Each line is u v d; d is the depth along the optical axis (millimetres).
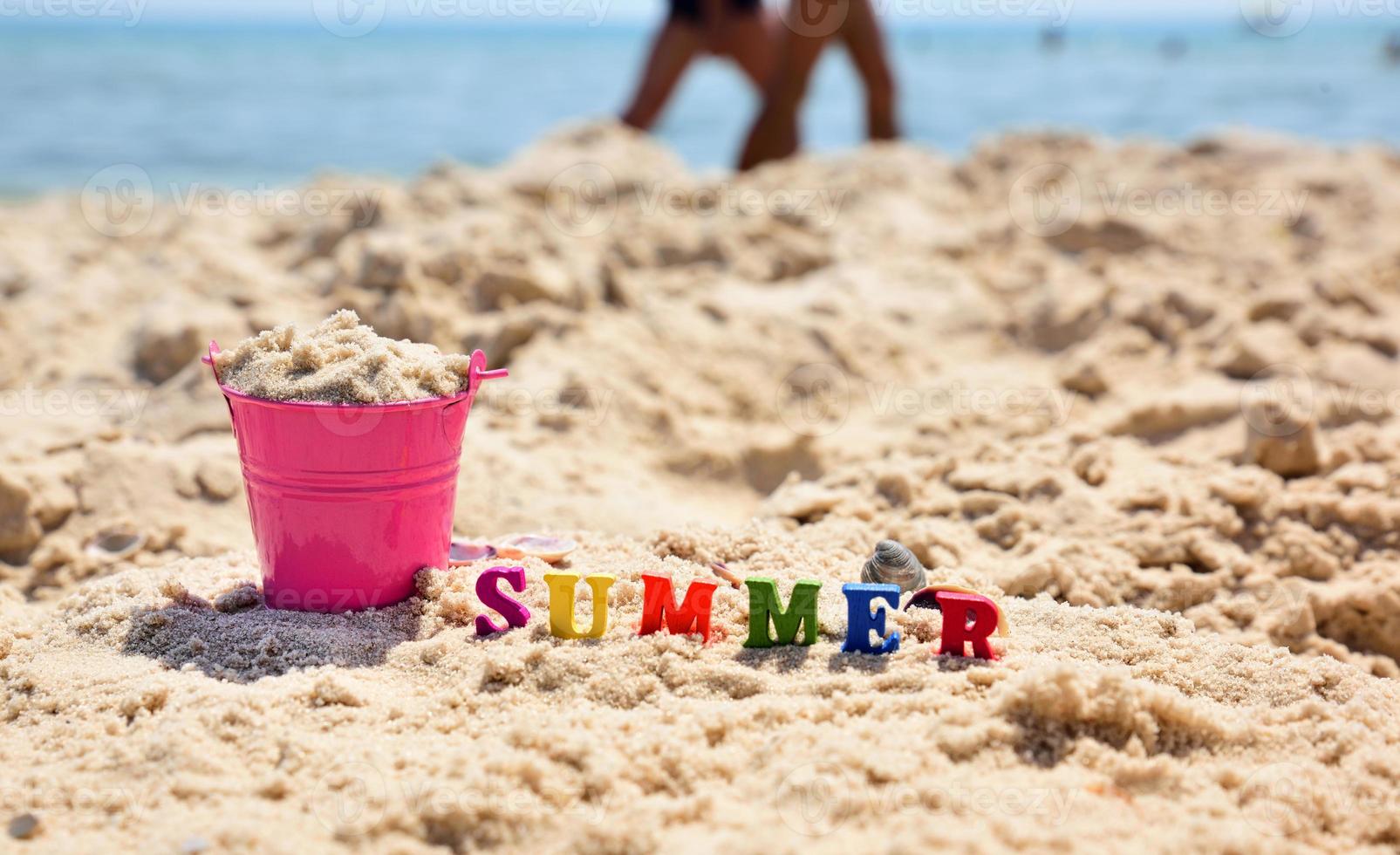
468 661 462
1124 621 492
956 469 629
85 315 816
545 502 626
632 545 546
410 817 399
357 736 431
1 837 401
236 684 447
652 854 391
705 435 705
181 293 797
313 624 484
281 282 811
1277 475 639
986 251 978
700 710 433
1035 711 426
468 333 751
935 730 422
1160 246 946
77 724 439
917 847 383
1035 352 828
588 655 458
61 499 598
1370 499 602
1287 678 462
